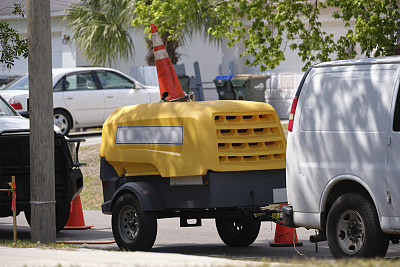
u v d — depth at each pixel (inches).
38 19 948.0
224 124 859.4
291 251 921.5
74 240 1048.8
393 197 703.7
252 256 880.3
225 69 2484.0
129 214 906.1
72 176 1056.2
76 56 2561.5
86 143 1935.3
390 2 1267.2
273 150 880.9
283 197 885.2
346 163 745.6
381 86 731.4
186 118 862.5
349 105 752.3
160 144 881.5
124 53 2472.9
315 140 775.1
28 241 977.5
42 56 950.4
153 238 885.8
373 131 727.1
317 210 772.6
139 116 908.6
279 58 1349.7
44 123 954.1
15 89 1930.4
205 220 1253.7
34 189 954.7
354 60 764.6
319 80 783.1
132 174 919.7
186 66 2790.4
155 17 1363.2
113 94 1985.7
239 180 860.6
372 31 1229.1
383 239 717.9
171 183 874.8
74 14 2472.9
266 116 890.1
